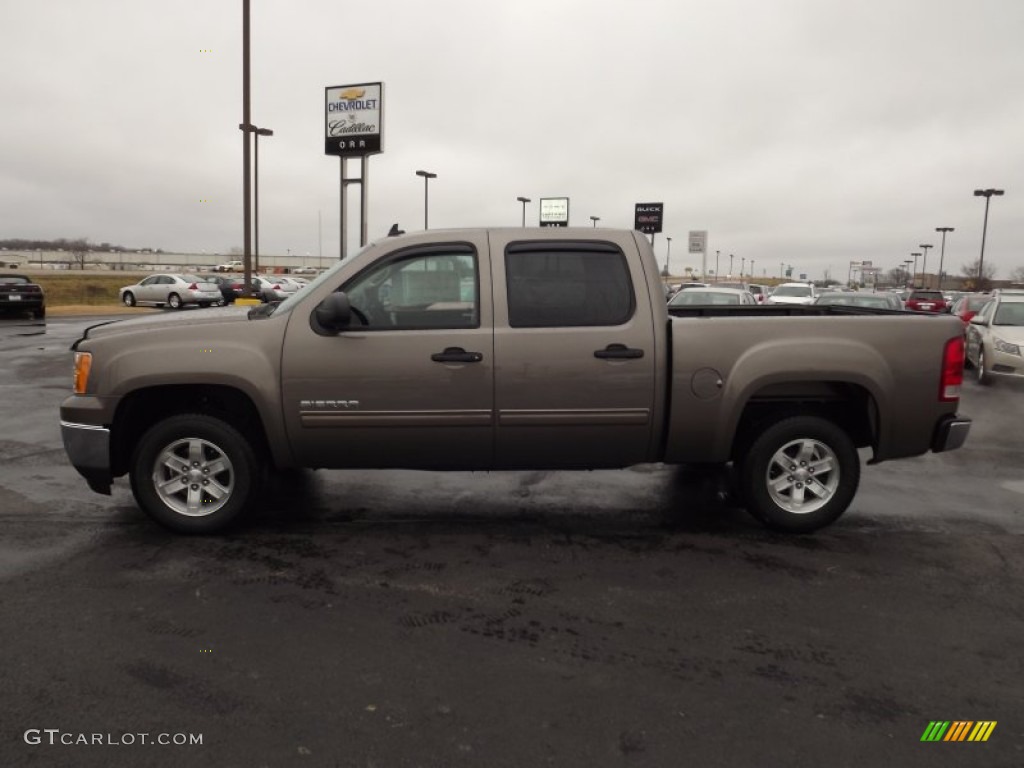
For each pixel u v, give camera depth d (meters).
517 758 2.61
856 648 3.43
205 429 4.68
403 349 4.61
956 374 4.81
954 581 4.22
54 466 6.54
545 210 62.62
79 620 3.60
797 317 4.78
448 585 4.09
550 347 4.64
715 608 3.83
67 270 74.50
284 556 4.48
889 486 6.32
